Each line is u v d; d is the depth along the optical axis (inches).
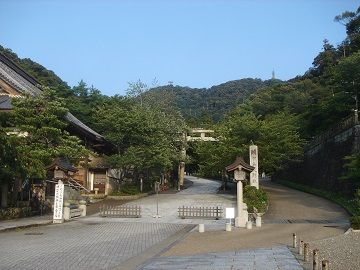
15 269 406.6
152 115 1605.6
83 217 1034.7
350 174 1087.0
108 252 523.8
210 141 1795.0
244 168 861.2
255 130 1411.2
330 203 1280.8
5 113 994.7
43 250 531.5
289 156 1707.7
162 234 729.0
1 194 923.4
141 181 1626.5
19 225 780.6
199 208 1058.7
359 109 1574.8
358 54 1505.9
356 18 2324.1
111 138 1478.8
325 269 347.9
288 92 2775.6
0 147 853.2
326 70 2711.6
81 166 1464.1
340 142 1487.5
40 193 1119.0
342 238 647.8
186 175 3211.1
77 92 2075.5
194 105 5388.8
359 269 430.6
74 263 444.1
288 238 660.7
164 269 414.3
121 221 956.0
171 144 1777.8
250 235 708.0
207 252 530.3
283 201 1342.3
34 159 933.2
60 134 1077.8
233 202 1344.7
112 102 1717.5
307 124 1998.0
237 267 424.2
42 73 2573.8
